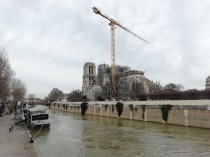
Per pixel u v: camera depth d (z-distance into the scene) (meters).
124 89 140.88
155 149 34.25
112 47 168.12
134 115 77.50
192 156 30.33
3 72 65.88
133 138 43.44
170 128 55.34
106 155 31.08
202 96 85.00
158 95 107.94
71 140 42.28
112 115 91.25
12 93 115.06
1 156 23.02
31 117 55.50
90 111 112.50
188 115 57.22
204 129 52.06
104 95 142.62
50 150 34.25
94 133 50.34
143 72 190.25
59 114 119.75
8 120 63.12
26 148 27.08
